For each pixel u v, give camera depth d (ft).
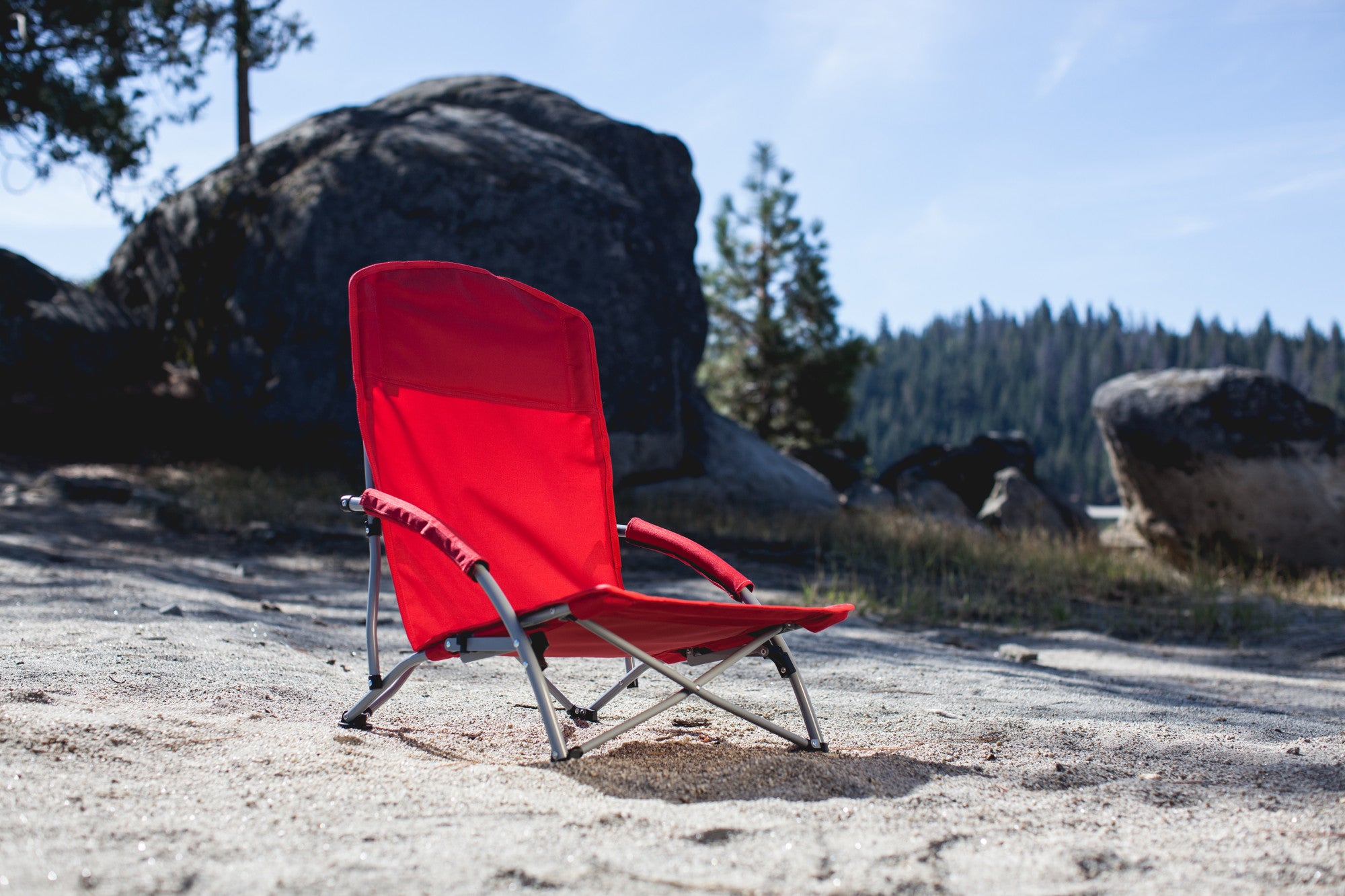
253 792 6.23
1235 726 10.67
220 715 8.52
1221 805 6.84
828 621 8.35
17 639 10.92
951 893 5.04
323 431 36.96
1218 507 39.32
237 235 39.45
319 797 6.21
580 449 10.39
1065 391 427.74
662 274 41.37
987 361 458.91
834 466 54.65
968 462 54.65
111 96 40.11
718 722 9.92
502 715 9.84
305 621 15.48
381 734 8.54
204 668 10.34
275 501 30.83
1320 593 30.86
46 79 38.60
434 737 8.64
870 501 49.39
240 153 44.01
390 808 6.04
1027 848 5.73
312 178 39.01
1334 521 37.99
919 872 5.28
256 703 9.22
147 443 37.58
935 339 527.40
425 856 5.21
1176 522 40.55
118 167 40.34
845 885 5.07
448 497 9.29
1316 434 39.19
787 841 5.69
